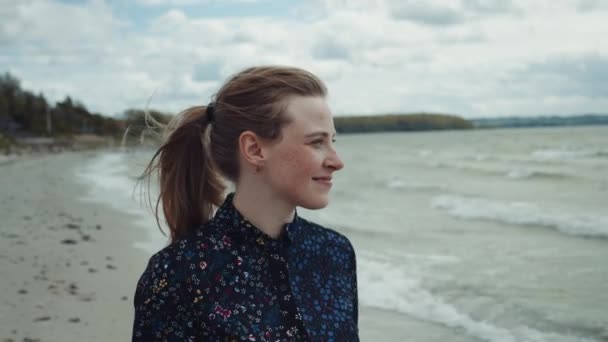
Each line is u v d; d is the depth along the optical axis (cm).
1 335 555
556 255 984
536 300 707
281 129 146
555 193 1994
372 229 1287
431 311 677
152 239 1147
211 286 141
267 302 142
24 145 7444
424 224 1362
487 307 687
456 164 3734
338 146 8125
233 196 155
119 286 765
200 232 149
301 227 156
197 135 166
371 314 670
